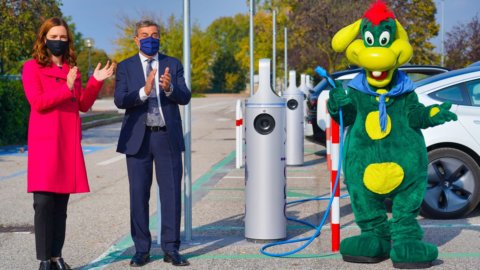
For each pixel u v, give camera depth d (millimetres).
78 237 7062
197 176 11656
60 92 5242
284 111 6492
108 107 42312
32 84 5312
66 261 6109
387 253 5895
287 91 12789
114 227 7535
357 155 5770
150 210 8539
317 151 15734
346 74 13008
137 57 5863
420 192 5738
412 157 5668
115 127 24922
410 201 5727
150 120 5723
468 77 8016
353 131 5832
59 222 5547
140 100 5586
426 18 32188
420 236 5781
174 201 5812
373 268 5684
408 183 5703
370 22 5613
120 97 5664
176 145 5781
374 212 5832
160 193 5832
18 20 17844
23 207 8883
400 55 5574
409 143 5684
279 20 40562
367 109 5746
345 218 7883
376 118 5703
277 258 6059
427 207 7684
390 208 8188
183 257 5875
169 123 5742
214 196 9531
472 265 5727
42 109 5266
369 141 5723
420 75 12688
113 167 13148
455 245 6469
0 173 12328
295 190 9930
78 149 5430
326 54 32531
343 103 5770
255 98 6418
